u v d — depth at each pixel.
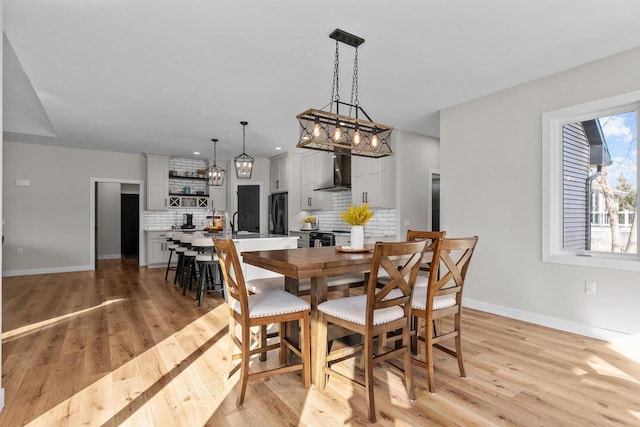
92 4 2.21
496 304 3.80
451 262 2.22
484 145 3.91
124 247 9.07
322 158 6.84
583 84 3.14
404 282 2.00
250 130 5.37
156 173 7.28
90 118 4.71
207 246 4.22
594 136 3.23
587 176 3.28
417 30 2.54
